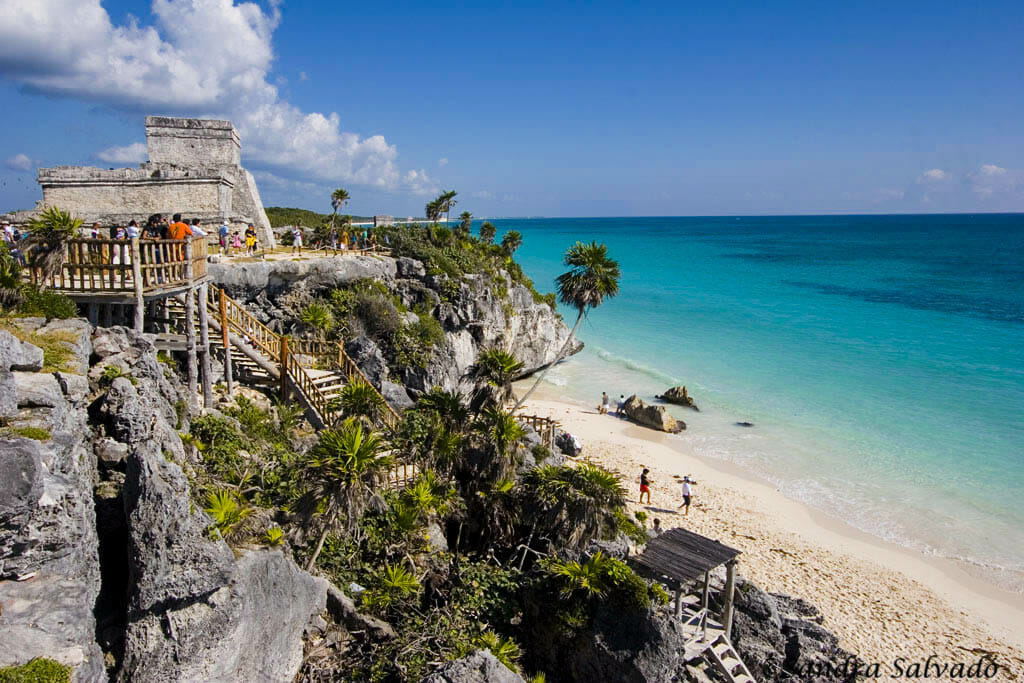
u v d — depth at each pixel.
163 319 20.11
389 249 41.75
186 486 11.97
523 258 141.38
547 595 16.27
